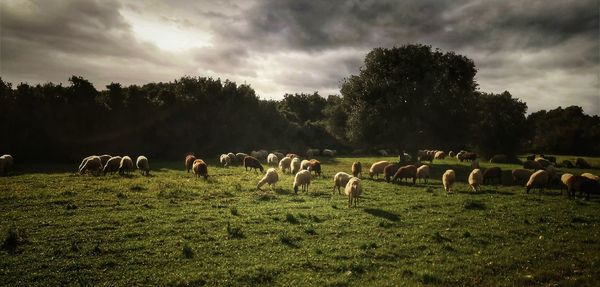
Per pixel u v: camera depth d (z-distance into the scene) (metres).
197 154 69.06
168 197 24.28
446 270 12.69
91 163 36.19
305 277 12.14
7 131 53.62
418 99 55.41
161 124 65.94
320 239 15.94
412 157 59.50
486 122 73.06
